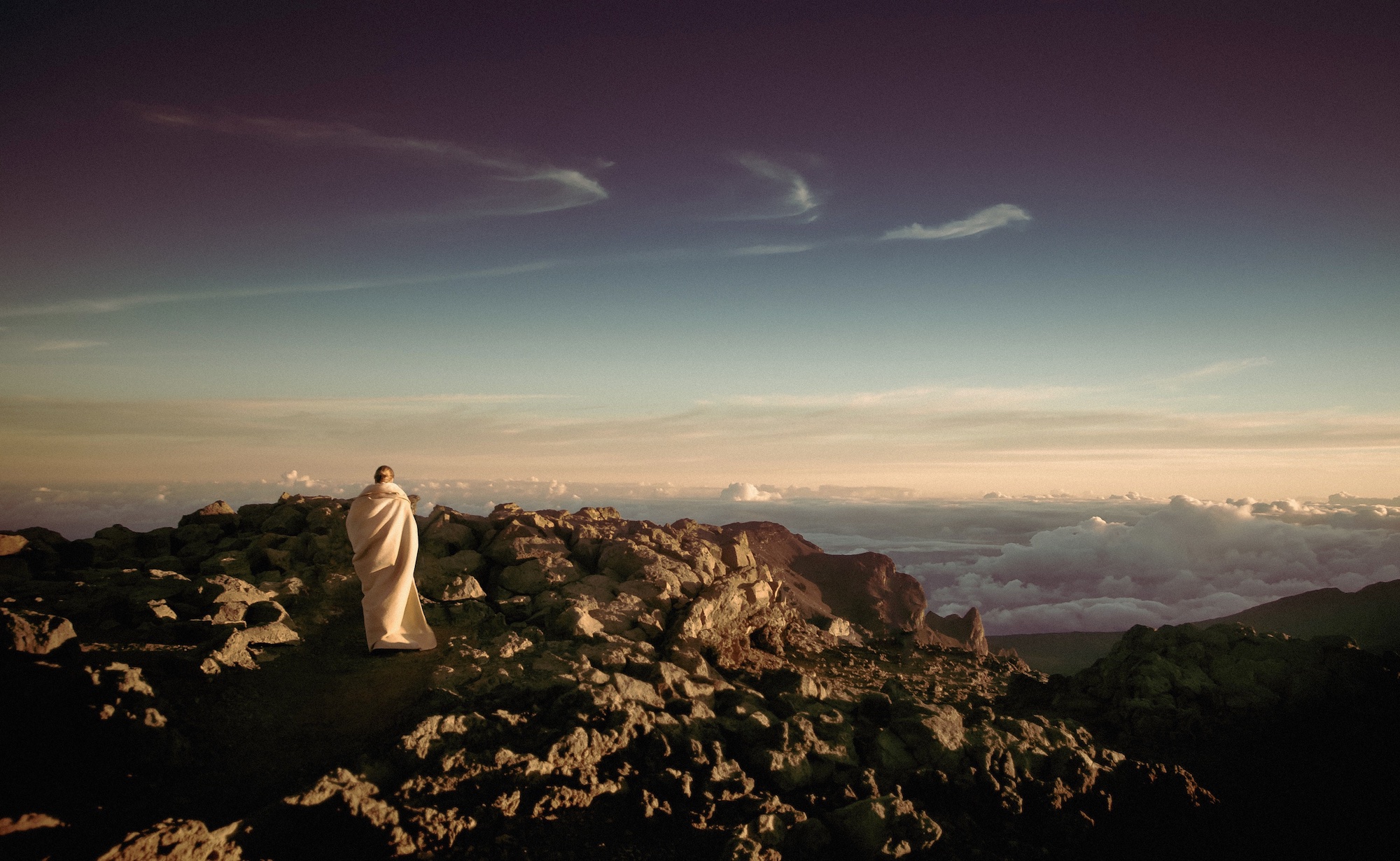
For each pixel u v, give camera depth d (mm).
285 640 11273
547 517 18109
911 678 16500
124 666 8523
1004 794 10328
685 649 12828
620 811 8914
